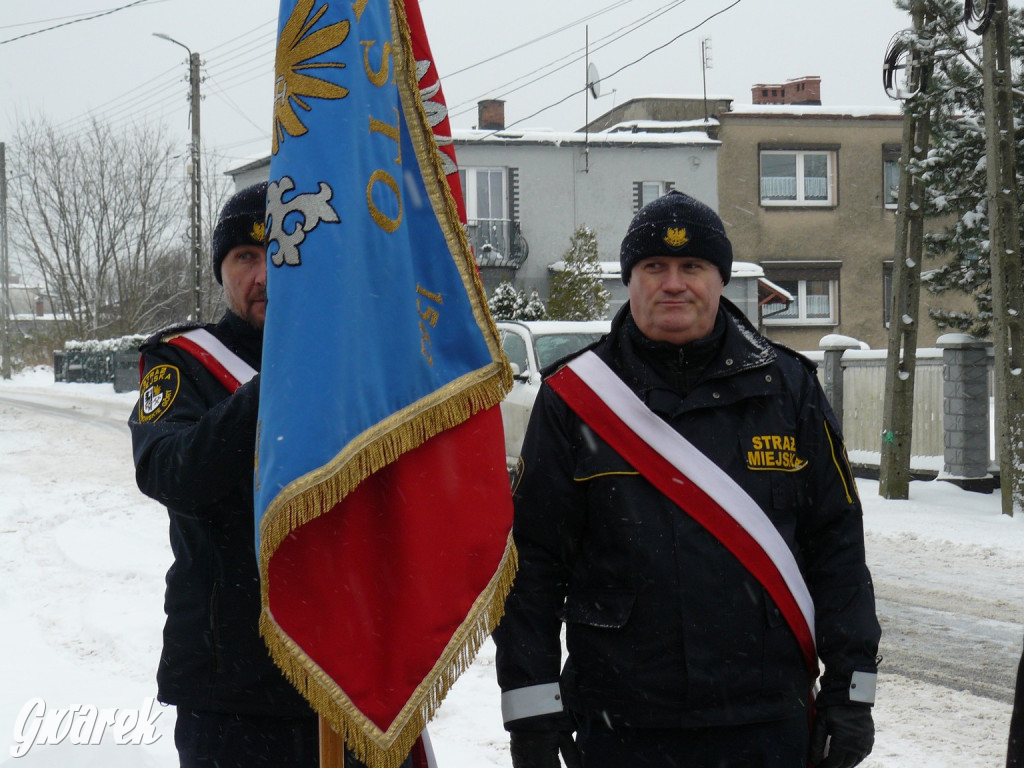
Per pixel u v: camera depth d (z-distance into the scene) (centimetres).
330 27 194
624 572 228
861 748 228
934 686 522
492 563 204
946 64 1094
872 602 236
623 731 228
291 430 181
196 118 2783
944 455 1198
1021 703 220
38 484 1321
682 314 232
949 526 973
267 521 180
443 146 227
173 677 239
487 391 208
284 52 196
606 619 228
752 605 224
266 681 233
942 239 1174
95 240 4203
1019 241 1062
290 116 193
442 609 198
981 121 1118
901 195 1131
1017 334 1016
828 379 1368
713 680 221
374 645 196
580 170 2791
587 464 233
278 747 236
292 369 184
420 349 200
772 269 2878
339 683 191
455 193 227
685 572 224
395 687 195
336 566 194
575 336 1036
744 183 2873
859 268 2923
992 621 658
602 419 232
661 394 233
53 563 832
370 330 191
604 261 2805
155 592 709
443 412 200
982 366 1157
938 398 1225
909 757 420
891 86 1129
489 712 469
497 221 2748
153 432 225
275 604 190
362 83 197
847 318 2920
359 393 187
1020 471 1012
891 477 1130
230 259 251
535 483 237
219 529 234
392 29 212
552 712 229
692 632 222
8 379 4559
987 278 1180
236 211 249
